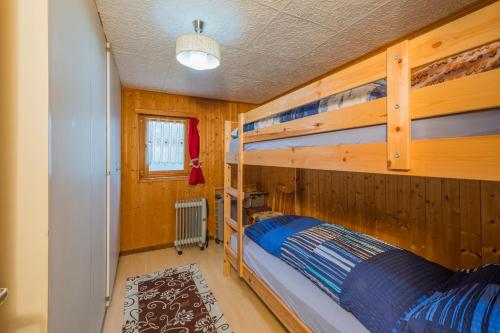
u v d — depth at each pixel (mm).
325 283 1279
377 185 2047
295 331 1386
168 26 1692
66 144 872
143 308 1978
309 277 1402
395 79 835
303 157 1351
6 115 663
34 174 677
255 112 1882
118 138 2652
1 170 660
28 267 673
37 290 677
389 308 990
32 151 676
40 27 680
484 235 1436
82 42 1113
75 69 993
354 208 2254
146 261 2875
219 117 3688
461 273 1195
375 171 925
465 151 669
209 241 3576
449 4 1466
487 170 628
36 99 678
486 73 621
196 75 2664
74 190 978
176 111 3354
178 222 3154
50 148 705
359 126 988
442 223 1625
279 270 1626
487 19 622
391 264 1262
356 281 1172
